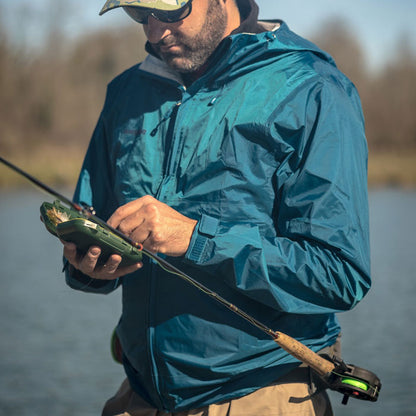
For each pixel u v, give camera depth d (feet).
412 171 111.04
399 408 17.44
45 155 137.39
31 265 39.32
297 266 6.32
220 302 6.43
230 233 6.39
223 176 6.71
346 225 6.41
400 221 58.49
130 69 8.03
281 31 7.23
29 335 24.49
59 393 18.62
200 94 7.07
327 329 7.04
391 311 27.48
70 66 162.91
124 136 7.49
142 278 6.99
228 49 6.91
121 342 7.34
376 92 173.27
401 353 21.76
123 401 7.48
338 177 6.48
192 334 6.65
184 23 6.95
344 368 6.66
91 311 28.91
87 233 6.16
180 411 6.82
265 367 6.65
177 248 6.36
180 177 6.92
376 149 170.30
